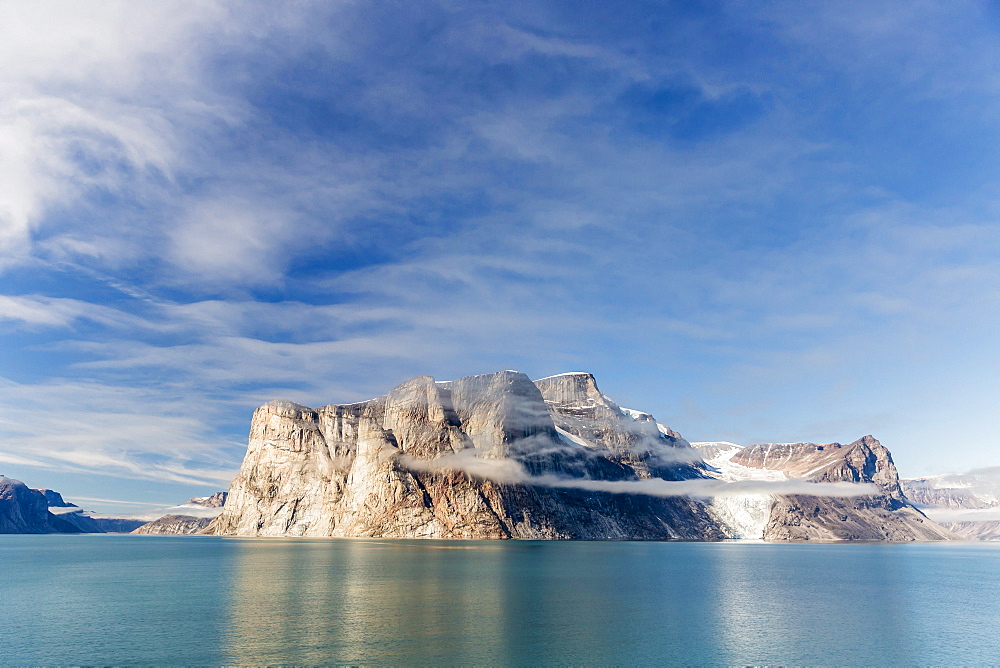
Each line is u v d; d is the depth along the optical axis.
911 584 173.38
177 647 84.75
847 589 157.00
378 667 76.19
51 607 116.25
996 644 93.69
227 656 80.50
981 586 172.12
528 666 77.62
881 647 91.06
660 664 79.81
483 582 151.62
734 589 150.38
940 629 104.44
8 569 197.38
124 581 157.00
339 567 188.38
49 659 79.94
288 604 117.62
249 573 172.00
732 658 83.31
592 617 107.12
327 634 92.06
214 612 109.38
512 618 104.94
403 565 195.12
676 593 139.75
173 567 195.00
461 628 96.56
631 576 174.75
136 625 98.50
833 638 95.81
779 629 101.38
